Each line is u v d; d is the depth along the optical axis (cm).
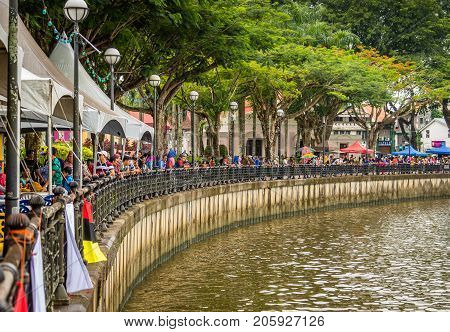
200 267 2919
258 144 8269
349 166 6494
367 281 2686
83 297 1079
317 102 6284
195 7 3042
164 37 3281
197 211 3691
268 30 3978
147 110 4200
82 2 1719
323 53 5950
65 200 1097
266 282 2617
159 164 3366
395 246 3681
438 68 8138
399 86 7581
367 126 7850
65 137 3484
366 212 5909
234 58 3562
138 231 2431
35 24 2391
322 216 5456
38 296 763
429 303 2330
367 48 7975
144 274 2603
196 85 4722
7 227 738
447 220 5241
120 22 2842
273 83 5097
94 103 2159
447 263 3150
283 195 5234
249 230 4338
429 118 12938
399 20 8006
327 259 3200
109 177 1989
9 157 1117
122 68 3394
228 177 4391
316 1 8144
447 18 8212
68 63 2312
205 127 7019
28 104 1432
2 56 1380
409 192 7388
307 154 6219
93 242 1407
